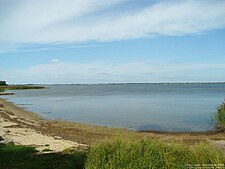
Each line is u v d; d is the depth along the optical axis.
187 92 126.19
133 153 8.30
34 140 22.16
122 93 123.69
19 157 16.06
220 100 73.31
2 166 14.23
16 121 35.44
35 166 13.98
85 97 95.19
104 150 8.62
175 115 43.56
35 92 138.50
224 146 20.83
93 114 46.12
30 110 52.81
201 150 8.24
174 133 28.97
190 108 53.66
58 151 17.83
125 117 42.06
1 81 198.50
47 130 29.92
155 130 31.05
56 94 118.69
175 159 7.96
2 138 22.28
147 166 7.95
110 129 31.31
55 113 47.78
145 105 61.38
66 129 31.08
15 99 85.06
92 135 27.52
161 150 8.31
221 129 30.00
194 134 28.34
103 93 126.56
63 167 12.65
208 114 43.94
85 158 12.16
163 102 69.12
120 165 8.10
